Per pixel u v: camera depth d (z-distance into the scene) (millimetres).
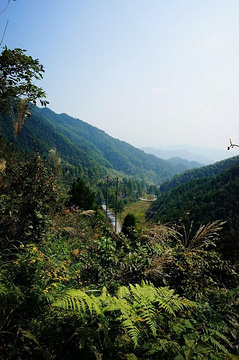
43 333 1864
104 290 2225
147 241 3566
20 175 4340
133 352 1738
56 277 2865
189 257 3039
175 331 1840
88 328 1827
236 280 3238
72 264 3871
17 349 1721
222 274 3318
